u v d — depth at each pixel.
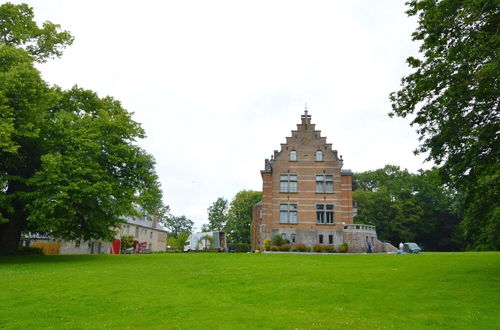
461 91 15.34
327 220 46.19
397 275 18.36
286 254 33.66
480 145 15.70
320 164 47.78
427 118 16.98
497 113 16.25
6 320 10.89
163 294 14.49
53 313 11.67
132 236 64.56
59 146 25.66
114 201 27.31
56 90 29.27
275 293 14.70
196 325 10.41
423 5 15.91
